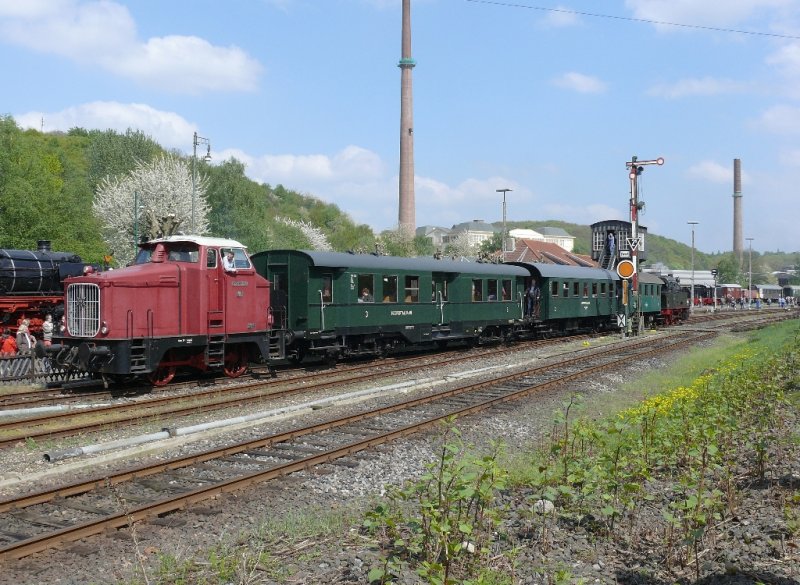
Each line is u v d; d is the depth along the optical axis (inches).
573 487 349.7
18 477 372.5
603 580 249.4
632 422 382.6
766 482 350.6
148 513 310.3
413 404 603.8
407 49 3747.5
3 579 247.8
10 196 1668.3
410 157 3777.1
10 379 685.9
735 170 6628.9
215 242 716.7
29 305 1071.0
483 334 1192.8
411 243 3444.9
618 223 2155.5
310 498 347.3
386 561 241.3
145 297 657.0
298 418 553.9
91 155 2856.8
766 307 3804.1
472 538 269.1
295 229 2950.3
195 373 789.2
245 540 285.6
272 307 824.9
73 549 273.7
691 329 1721.2
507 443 484.7
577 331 1478.8
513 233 6934.1
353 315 891.4
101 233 2117.4
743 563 253.8
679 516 311.3
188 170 2368.4
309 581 244.7
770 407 473.4
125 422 515.2
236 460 414.6
